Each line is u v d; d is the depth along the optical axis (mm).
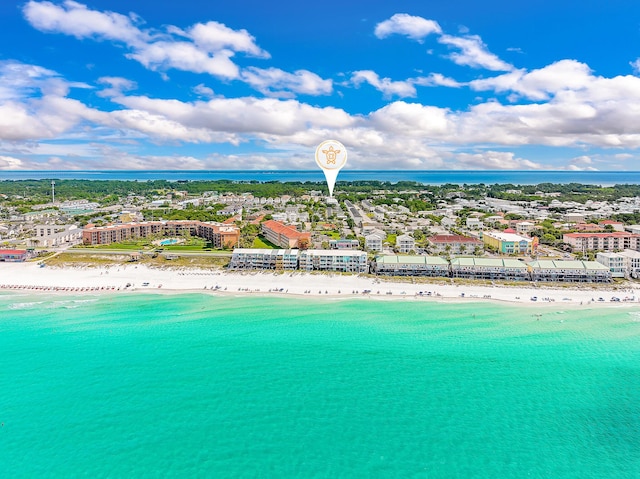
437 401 112000
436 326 160125
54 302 186375
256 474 87375
